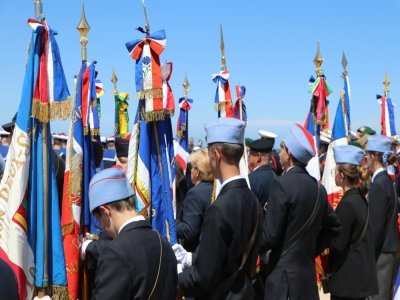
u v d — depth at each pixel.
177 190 7.32
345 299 5.37
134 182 5.11
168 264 3.01
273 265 4.47
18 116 4.22
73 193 4.82
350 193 5.41
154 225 5.11
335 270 5.39
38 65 4.25
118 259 2.82
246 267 3.76
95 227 4.99
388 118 11.56
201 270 3.48
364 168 6.34
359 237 5.30
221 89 7.49
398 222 7.39
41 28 4.24
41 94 4.24
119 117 9.21
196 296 3.62
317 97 8.35
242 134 3.77
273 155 9.07
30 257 4.21
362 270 5.31
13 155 4.20
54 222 4.36
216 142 3.73
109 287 2.78
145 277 2.84
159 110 4.95
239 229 3.56
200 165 5.32
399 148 10.97
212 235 3.49
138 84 5.02
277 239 4.38
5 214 4.15
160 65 5.03
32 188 4.26
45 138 4.33
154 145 5.20
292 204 4.39
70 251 4.66
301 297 4.36
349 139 8.59
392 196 6.50
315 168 8.04
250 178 6.33
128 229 2.98
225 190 3.69
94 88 6.51
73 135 4.97
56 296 4.29
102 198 3.02
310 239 4.48
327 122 9.59
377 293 5.44
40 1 4.35
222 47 7.55
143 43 5.01
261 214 3.84
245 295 3.67
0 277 2.38
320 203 4.52
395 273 6.91
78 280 4.70
